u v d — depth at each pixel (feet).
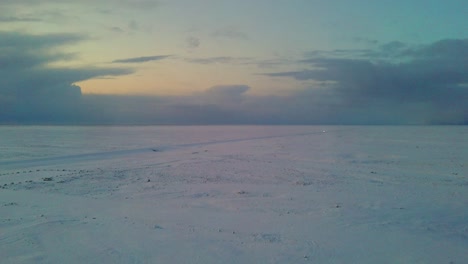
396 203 49.57
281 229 36.40
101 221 38.65
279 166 91.56
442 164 93.45
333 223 38.96
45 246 30.76
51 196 53.11
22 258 28.07
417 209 46.03
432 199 52.34
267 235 34.22
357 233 35.27
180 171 82.53
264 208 46.42
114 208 45.60
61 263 27.17
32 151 133.69
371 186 63.36
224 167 89.71
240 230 35.91
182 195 55.47
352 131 350.02
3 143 179.11
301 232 35.35
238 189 60.54
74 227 36.24
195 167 89.66
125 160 105.09
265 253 29.43
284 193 57.06
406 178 72.13
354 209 45.83
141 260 27.84
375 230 36.42
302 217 41.52
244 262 27.58
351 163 96.99
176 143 183.01
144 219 39.93
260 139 219.41
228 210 45.19
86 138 229.25
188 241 32.24
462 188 61.21
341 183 66.64
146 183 66.49
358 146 154.92
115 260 27.81
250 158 111.04
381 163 96.43
